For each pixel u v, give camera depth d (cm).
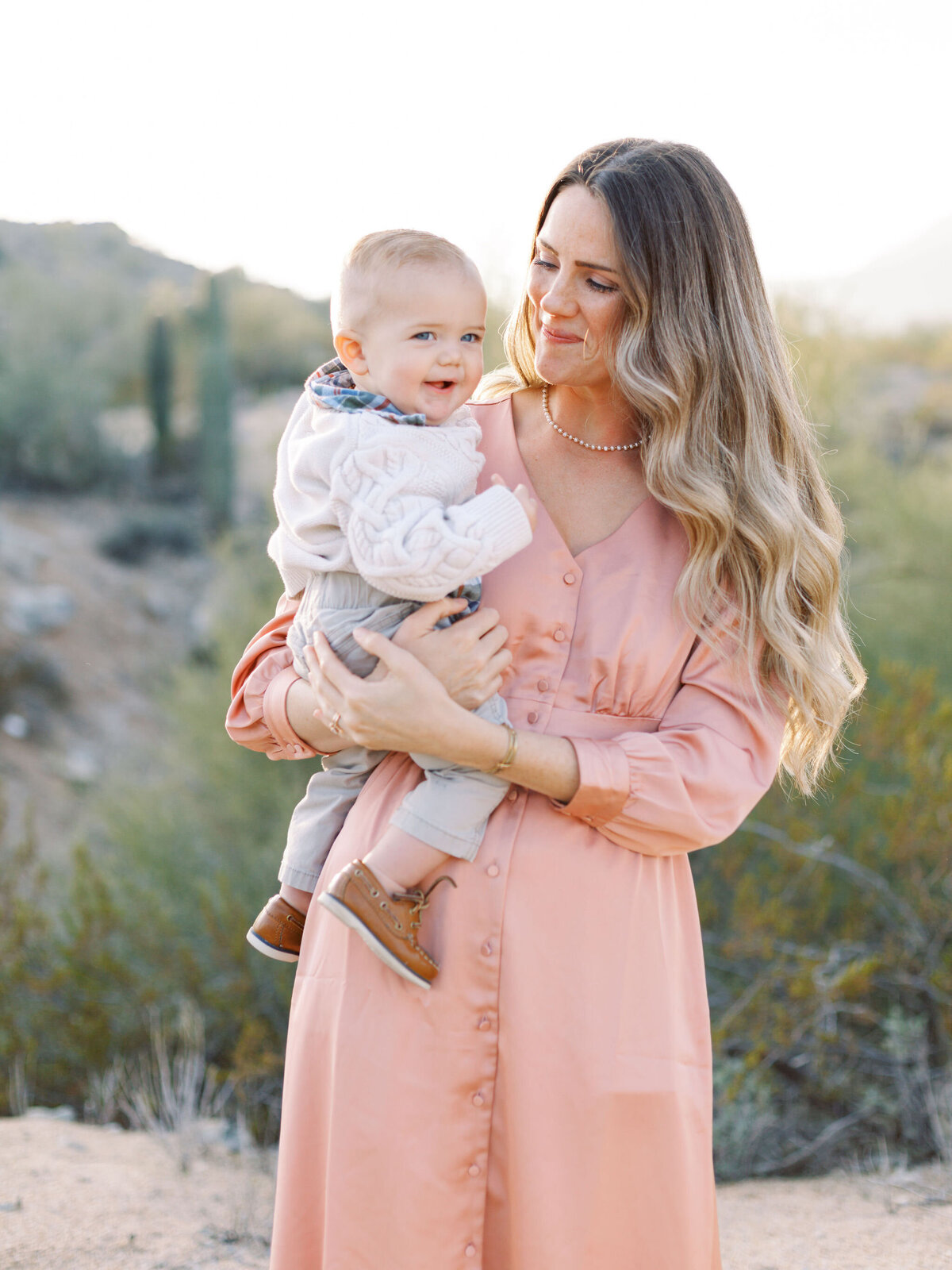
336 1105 186
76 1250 312
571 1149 182
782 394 210
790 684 204
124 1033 545
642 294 195
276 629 227
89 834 997
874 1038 519
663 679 200
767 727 201
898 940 527
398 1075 184
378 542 180
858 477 1100
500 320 814
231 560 1212
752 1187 409
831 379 1109
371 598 192
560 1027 184
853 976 468
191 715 985
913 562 995
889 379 2200
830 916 574
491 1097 184
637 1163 185
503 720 195
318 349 3959
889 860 529
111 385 3133
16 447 2545
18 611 1908
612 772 184
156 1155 405
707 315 199
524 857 188
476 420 223
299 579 206
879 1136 462
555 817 191
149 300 3512
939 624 899
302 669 210
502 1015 184
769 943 491
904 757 549
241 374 3803
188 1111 439
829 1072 489
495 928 186
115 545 2327
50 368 2722
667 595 200
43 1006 553
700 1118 195
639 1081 185
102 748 1683
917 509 1029
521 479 212
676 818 188
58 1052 541
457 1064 184
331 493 187
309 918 205
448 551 178
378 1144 183
